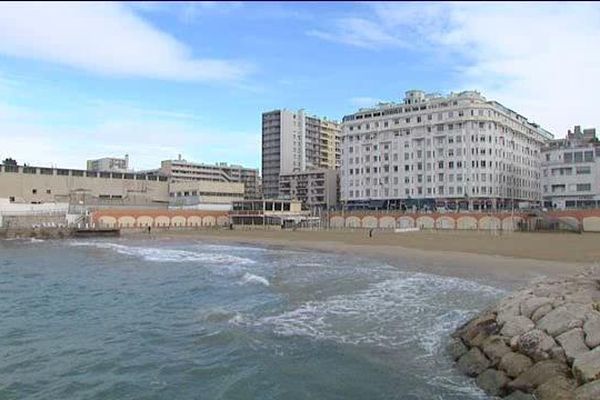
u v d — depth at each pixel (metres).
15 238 97.38
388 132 128.25
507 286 31.19
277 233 96.88
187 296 31.98
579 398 11.80
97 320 25.45
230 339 20.97
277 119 195.62
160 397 15.26
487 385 14.84
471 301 26.95
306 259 53.16
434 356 18.14
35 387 16.12
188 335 22.09
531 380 13.68
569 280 21.52
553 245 56.91
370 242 69.69
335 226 110.31
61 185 123.19
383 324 22.69
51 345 20.83
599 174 106.00
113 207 119.94
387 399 14.68
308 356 18.59
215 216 124.44
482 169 116.31
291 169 194.62
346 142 136.38
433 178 121.06
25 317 26.30
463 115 117.94
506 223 91.12
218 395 15.34
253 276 39.38
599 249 51.31
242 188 142.12
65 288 36.00
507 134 123.62
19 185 117.25
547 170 112.25
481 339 17.41
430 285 32.56
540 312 16.70
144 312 27.31
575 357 13.40
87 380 16.72
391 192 127.19
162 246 77.50
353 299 28.41
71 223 107.69
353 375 16.59
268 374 16.91
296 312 25.52
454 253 51.69
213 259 56.16
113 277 41.72
